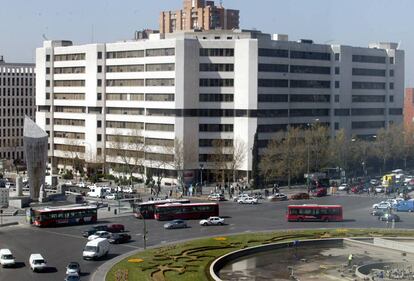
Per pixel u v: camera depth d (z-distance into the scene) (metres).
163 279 140.12
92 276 143.88
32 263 148.75
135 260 156.88
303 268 154.75
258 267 156.00
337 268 154.50
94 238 171.88
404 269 154.12
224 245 172.88
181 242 178.38
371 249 175.75
